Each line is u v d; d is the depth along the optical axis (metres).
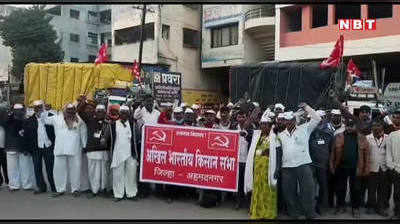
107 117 9.20
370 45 20.91
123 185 9.05
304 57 23.92
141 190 9.36
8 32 37.12
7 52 48.62
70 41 49.28
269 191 7.68
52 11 48.34
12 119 9.62
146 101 9.73
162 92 19.19
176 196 9.26
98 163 9.14
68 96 14.91
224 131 8.49
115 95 14.77
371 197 8.45
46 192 9.72
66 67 15.05
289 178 7.67
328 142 8.28
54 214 7.80
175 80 19.73
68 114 9.23
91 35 51.31
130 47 33.28
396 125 8.34
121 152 8.85
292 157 7.62
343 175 8.32
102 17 51.78
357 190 8.25
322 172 8.22
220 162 8.48
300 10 24.91
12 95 19.78
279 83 10.02
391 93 18.08
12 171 9.81
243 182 8.48
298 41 24.34
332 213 8.40
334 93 9.20
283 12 25.19
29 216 7.64
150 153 8.98
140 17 32.06
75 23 49.75
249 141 8.50
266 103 10.22
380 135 8.42
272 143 7.59
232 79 11.16
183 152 8.74
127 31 33.56
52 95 15.09
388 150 8.18
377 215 8.30
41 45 36.81
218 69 32.94
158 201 9.02
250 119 8.84
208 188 8.52
